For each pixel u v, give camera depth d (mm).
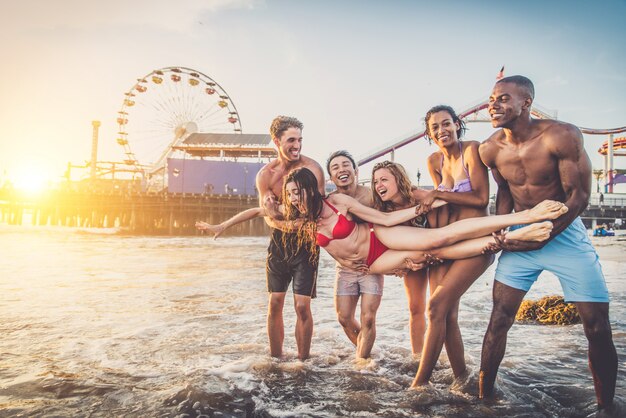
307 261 4113
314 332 5074
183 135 61625
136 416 2732
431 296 3375
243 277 9680
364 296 4105
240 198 49375
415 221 3766
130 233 47969
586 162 2857
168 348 4320
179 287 8094
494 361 3080
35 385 3291
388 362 3990
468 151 3422
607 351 2889
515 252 3154
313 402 3041
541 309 5664
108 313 5797
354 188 4301
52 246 21219
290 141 4258
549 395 3137
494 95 3018
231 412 2812
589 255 2941
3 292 7238
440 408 2922
